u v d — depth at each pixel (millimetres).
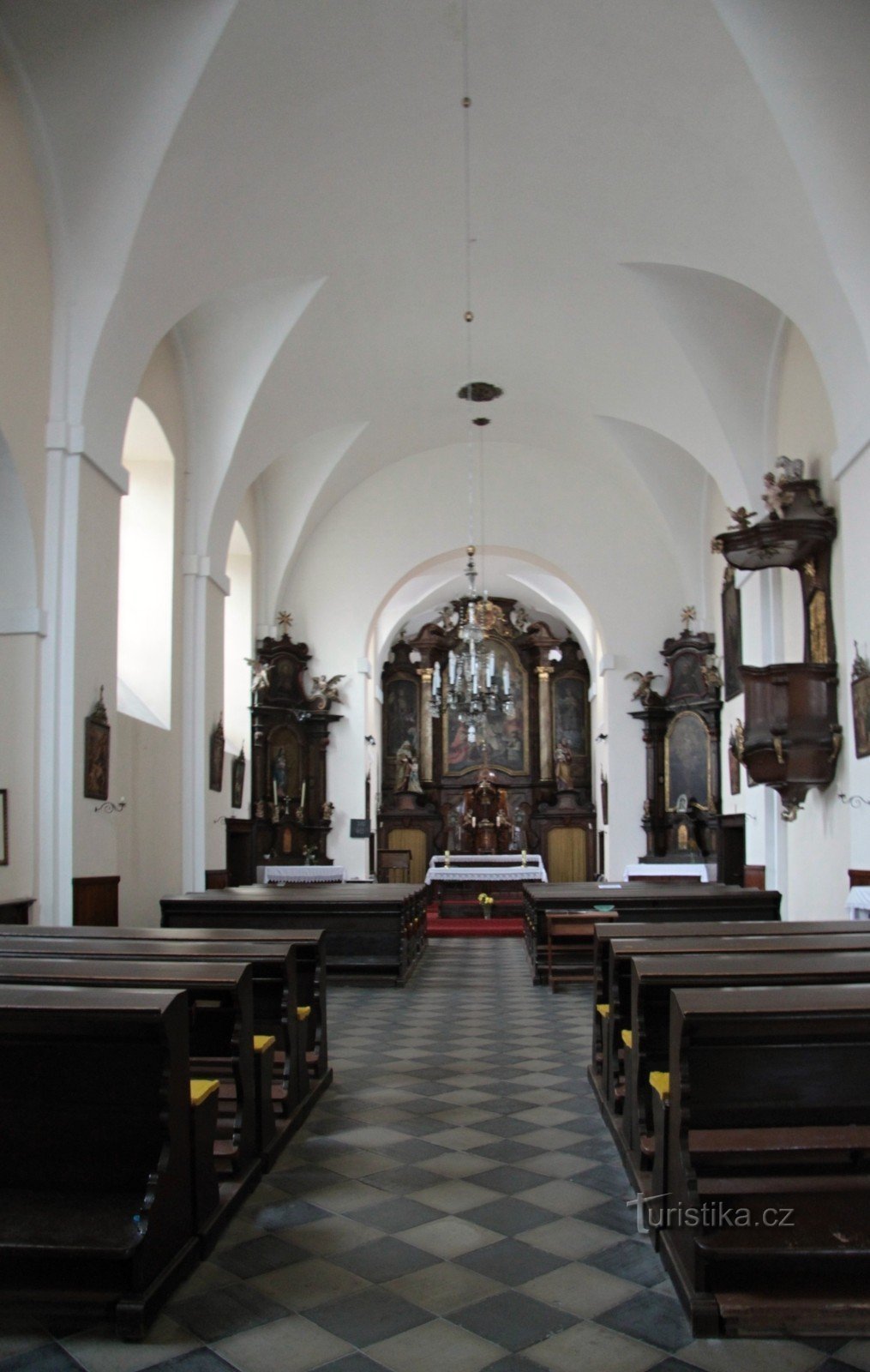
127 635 13297
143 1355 3334
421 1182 4953
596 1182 4957
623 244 11211
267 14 8289
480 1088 6859
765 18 7824
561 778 24844
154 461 13461
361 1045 8320
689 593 18609
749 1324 3436
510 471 19609
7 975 4492
